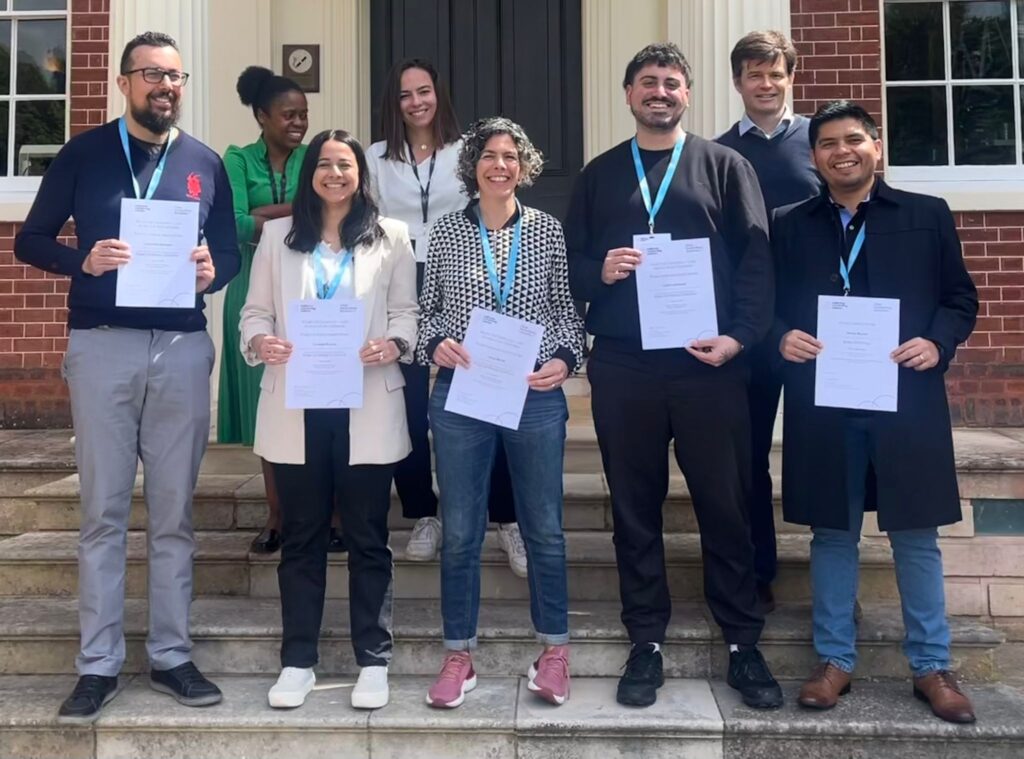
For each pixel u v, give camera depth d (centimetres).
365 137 551
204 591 355
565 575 291
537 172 294
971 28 550
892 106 549
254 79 361
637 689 285
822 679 287
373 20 555
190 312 293
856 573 298
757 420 326
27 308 554
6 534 425
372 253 297
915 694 290
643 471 289
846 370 277
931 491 277
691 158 290
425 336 288
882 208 287
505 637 314
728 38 440
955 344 279
